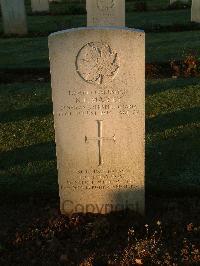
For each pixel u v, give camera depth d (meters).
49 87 3.97
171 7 7.59
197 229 2.15
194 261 1.99
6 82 4.19
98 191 2.26
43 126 3.26
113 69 2.01
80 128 2.13
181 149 2.89
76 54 1.99
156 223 2.22
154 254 2.03
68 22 6.57
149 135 3.08
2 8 5.80
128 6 8.00
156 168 2.68
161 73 4.24
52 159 2.82
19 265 2.02
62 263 2.03
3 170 2.72
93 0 4.87
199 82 3.92
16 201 2.45
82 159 2.19
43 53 5.00
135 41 1.97
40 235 2.18
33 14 7.45
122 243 2.11
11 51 5.16
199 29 5.88
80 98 2.07
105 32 1.95
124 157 2.18
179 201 2.40
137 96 2.06
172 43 5.23
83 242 2.12
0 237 2.17
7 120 3.37
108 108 2.09
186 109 3.44
